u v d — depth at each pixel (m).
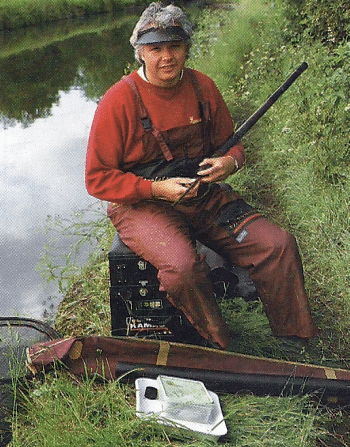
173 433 2.64
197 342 3.26
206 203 3.25
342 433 2.82
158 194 3.16
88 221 5.29
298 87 5.83
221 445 2.61
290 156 5.29
